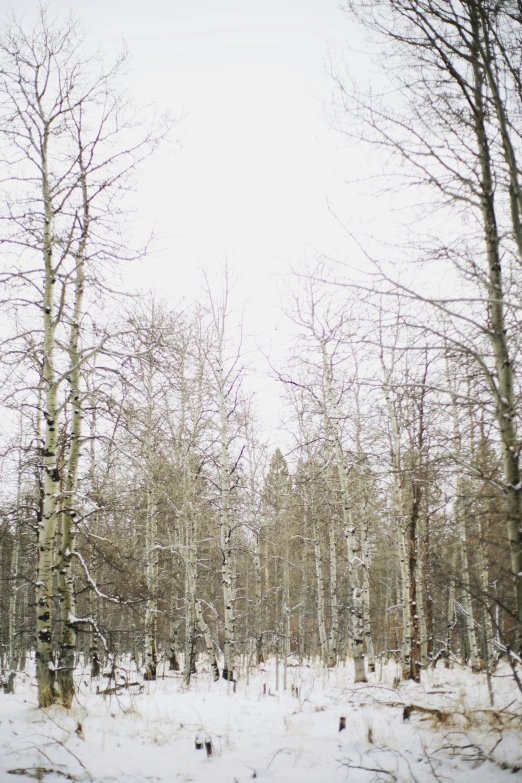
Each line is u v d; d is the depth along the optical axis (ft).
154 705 30.30
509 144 18.35
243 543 65.77
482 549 22.65
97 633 28.17
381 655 65.46
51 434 27.12
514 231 19.07
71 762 19.42
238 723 26.50
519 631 18.43
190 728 25.27
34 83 28.40
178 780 18.97
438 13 20.25
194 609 45.78
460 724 22.89
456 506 25.57
